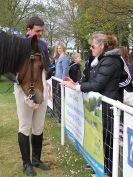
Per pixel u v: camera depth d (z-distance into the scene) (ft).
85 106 16.30
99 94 14.38
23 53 14.58
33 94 14.85
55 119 26.99
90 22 86.43
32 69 14.84
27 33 16.51
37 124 17.39
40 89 14.99
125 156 11.92
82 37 107.34
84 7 72.02
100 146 14.39
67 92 20.06
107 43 15.93
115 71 15.60
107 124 14.20
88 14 76.28
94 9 71.82
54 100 26.53
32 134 17.70
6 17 66.13
